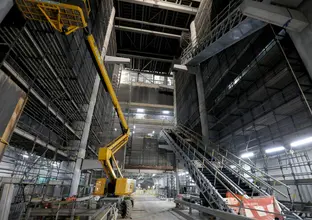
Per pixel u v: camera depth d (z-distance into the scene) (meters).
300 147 9.74
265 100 11.36
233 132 13.65
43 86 8.94
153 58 33.69
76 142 12.73
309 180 8.36
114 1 25.23
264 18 8.05
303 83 8.66
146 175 30.59
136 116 33.56
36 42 6.77
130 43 33.41
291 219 6.04
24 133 6.68
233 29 11.66
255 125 11.30
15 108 3.83
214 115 17.58
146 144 28.45
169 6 24.17
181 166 23.86
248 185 9.21
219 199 7.44
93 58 7.19
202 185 9.20
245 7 7.82
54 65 8.27
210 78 18.44
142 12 26.73
